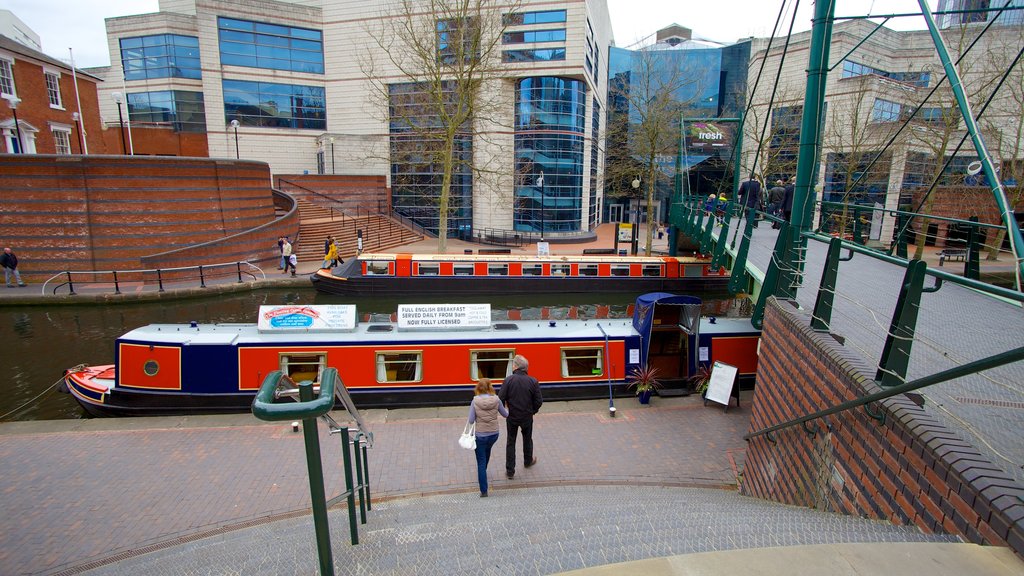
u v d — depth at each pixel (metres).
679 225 27.30
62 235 25.75
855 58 34.53
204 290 24.92
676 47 55.50
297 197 42.53
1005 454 3.69
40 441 10.09
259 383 11.95
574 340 12.62
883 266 12.72
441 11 32.03
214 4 43.47
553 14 40.75
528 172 43.31
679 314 13.60
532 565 3.26
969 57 23.75
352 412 5.32
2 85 29.55
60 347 18.62
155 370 11.94
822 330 5.67
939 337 6.46
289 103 46.31
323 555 3.13
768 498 6.63
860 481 4.11
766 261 15.75
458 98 30.41
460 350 12.34
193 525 7.53
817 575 2.22
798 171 7.85
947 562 2.33
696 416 11.48
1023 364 5.47
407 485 8.54
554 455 9.65
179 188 27.62
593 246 42.03
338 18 45.25
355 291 25.67
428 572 3.83
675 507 5.46
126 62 47.41
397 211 46.66
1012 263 23.22
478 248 39.47
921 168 31.39
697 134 24.50
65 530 7.43
